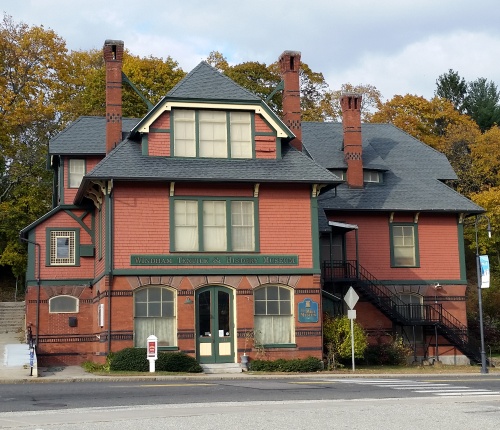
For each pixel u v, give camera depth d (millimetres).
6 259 47438
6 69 51094
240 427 13281
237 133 31000
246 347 29484
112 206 28984
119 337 28422
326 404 16828
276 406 16422
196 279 29391
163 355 27906
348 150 39125
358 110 39469
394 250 38031
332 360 30516
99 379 25016
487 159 59750
